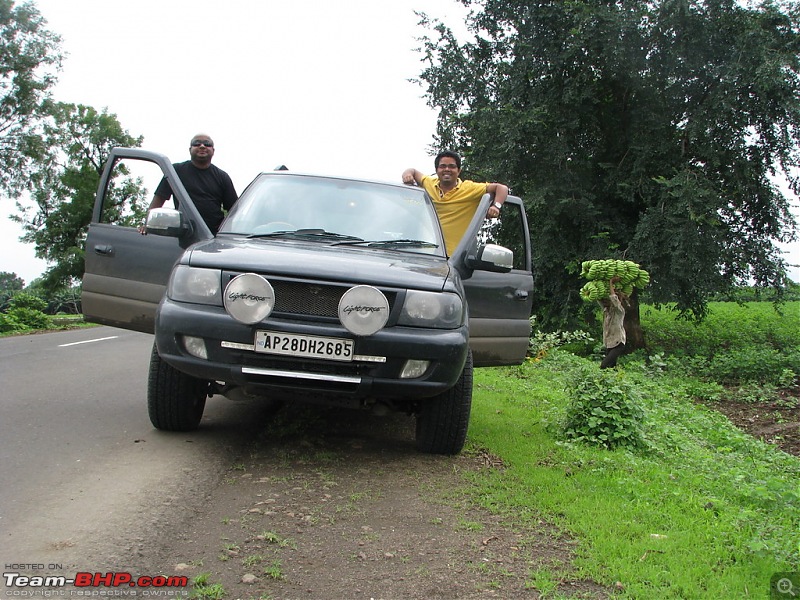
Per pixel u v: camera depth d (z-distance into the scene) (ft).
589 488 13.87
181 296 13.69
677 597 9.07
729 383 49.06
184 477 12.85
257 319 12.96
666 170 63.77
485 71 72.69
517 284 19.72
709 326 79.25
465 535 10.97
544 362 42.65
